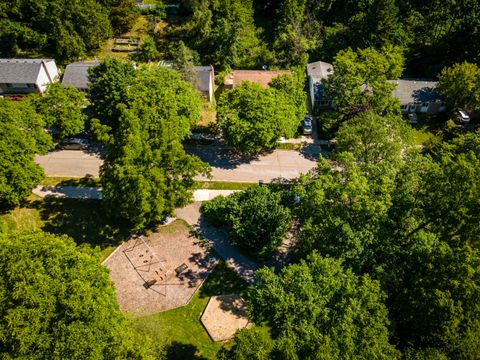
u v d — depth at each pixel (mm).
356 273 34344
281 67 73312
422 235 34812
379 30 69562
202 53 76500
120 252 44875
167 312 39656
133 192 40656
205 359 36375
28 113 49719
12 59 68000
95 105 56750
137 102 49000
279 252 45312
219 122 55750
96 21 72188
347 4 80750
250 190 47375
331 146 59938
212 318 38938
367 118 45906
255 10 85625
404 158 41844
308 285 30047
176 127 47562
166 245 45750
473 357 28656
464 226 33938
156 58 75062
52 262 30422
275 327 30953
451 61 68375
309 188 36656
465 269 29531
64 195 50688
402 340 32375
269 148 59094
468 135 47375
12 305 28000
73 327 27234
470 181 32938
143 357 28562
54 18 69000
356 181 34562
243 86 56906
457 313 28688
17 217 47719
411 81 65250
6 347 27203
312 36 75938
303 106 59875
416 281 31188
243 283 42250
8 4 72250
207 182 53156
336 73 59031
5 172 44375
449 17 72625
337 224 33406
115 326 29938
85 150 57625
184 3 80938
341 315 28859
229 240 46500
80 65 67562
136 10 79688
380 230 34906
